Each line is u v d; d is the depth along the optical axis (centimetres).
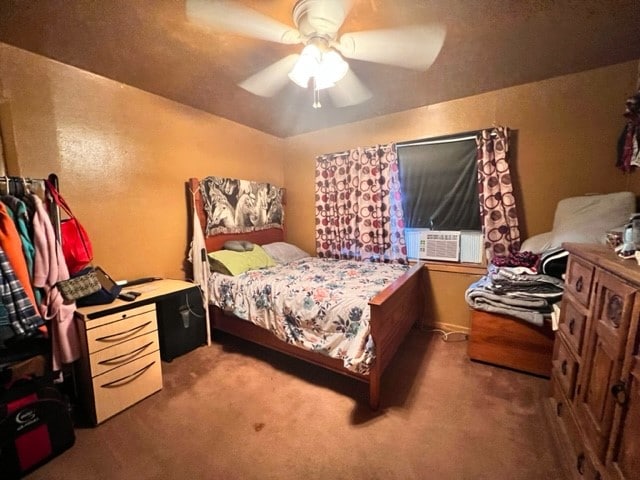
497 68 207
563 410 140
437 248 286
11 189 151
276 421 163
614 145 211
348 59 188
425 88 237
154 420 165
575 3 140
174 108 256
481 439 147
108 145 215
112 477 130
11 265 139
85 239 179
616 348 94
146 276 243
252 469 133
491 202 248
